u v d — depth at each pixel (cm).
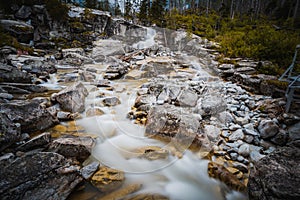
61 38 1311
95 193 204
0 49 798
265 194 186
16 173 182
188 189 220
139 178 225
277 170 200
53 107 368
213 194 219
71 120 340
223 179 231
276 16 2052
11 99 422
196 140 274
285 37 923
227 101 451
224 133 325
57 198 185
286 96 391
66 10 1427
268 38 915
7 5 1262
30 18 1295
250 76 579
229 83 593
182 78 314
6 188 167
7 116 267
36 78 592
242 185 221
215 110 333
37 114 310
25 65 667
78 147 248
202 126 307
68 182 198
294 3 1967
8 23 1095
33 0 1343
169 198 209
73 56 856
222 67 692
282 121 360
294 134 327
